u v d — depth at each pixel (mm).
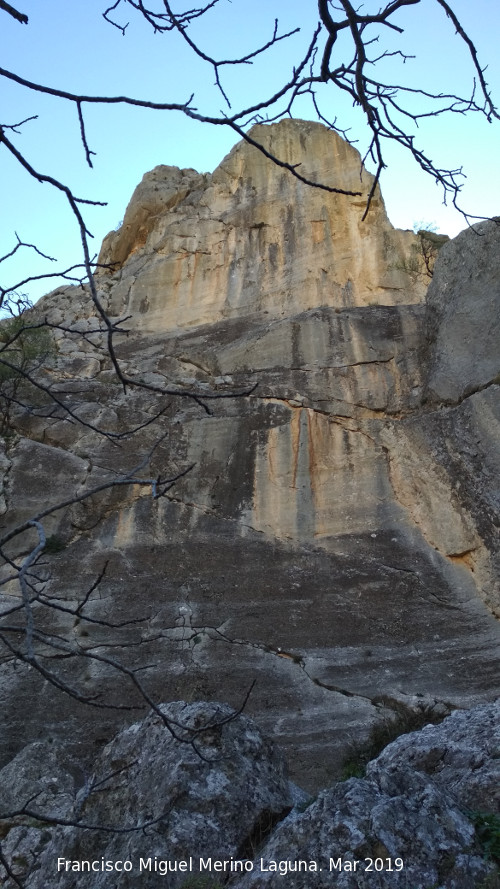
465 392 15914
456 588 13375
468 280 17547
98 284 23109
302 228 22766
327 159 24406
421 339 18188
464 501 14414
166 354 19422
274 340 18625
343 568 13828
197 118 3006
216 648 12172
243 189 24234
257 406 16938
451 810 5070
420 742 6680
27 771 9188
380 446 16016
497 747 6066
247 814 5871
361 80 3414
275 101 3178
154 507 14906
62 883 5785
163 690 11391
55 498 14828
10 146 2920
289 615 12844
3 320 18688
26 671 11711
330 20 3123
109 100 2990
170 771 6098
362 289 21469
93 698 3016
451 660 11945
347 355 18031
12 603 12891
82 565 13734
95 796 6406
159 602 13031
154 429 16453
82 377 18203
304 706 11172
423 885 4516
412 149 3721
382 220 23125
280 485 15500
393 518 14750
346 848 4734
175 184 26781
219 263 22375
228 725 6578
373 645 12297
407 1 3119
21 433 16359
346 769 9750
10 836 7852
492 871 4648
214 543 14344
